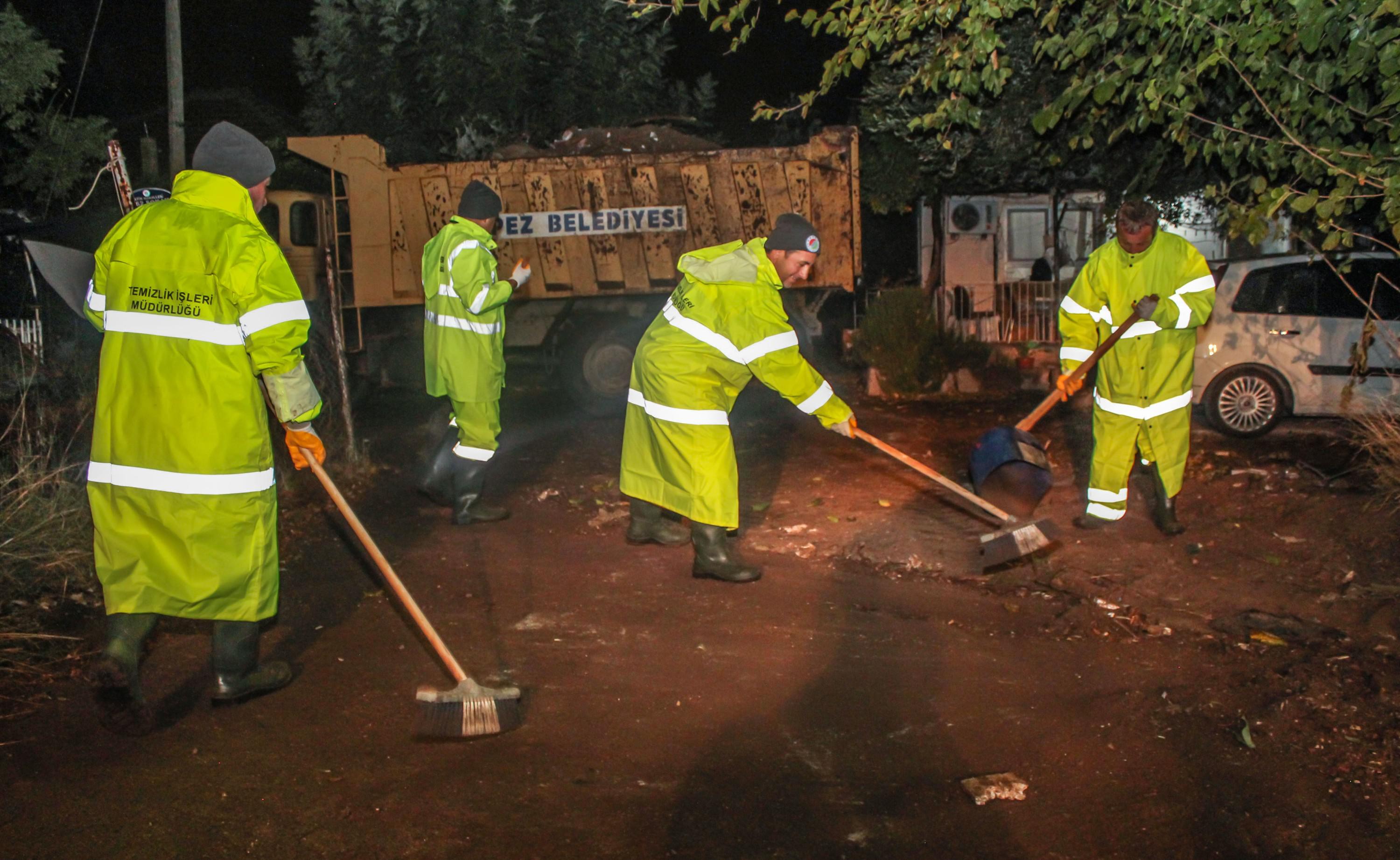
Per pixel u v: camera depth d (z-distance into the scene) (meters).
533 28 15.66
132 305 3.60
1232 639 4.81
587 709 4.17
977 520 6.64
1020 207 16.42
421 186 11.12
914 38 9.78
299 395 3.73
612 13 16.36
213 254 3.59
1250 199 7.19
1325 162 5.83
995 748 3.88
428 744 3.87
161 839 3.26
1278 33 5.51
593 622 5.05
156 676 4.38
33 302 10.94
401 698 4.24
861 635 4.91
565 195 11.05
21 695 4.18
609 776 3.67
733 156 10.92
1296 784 3.62
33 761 3.68
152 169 16.95
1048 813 3.47
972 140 11.04
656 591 5.48
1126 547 6.06
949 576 5.68
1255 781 3.64
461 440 6.60
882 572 5.79
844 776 3.68
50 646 4.63
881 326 12.49
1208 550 5.98
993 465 5.76
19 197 14.76
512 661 4.61
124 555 3.62
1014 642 4.84
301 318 3.71
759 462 8.50
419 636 4.88
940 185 13.78
